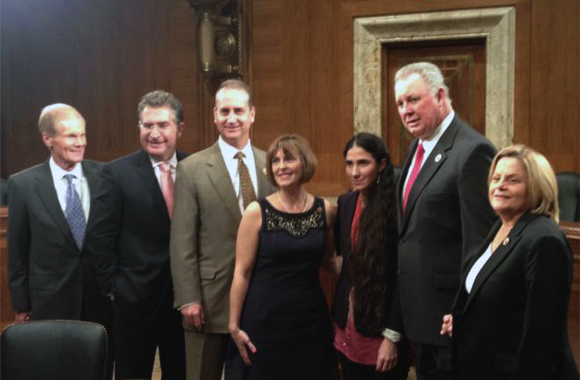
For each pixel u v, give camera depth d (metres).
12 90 6.67
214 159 2.73
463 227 2.22
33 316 2.97
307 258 2.52
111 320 3.00
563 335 1.90
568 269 1.89
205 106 6.11
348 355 2.56
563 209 4.61
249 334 2.52
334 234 2.66
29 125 6.66
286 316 2.50
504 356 1.98
